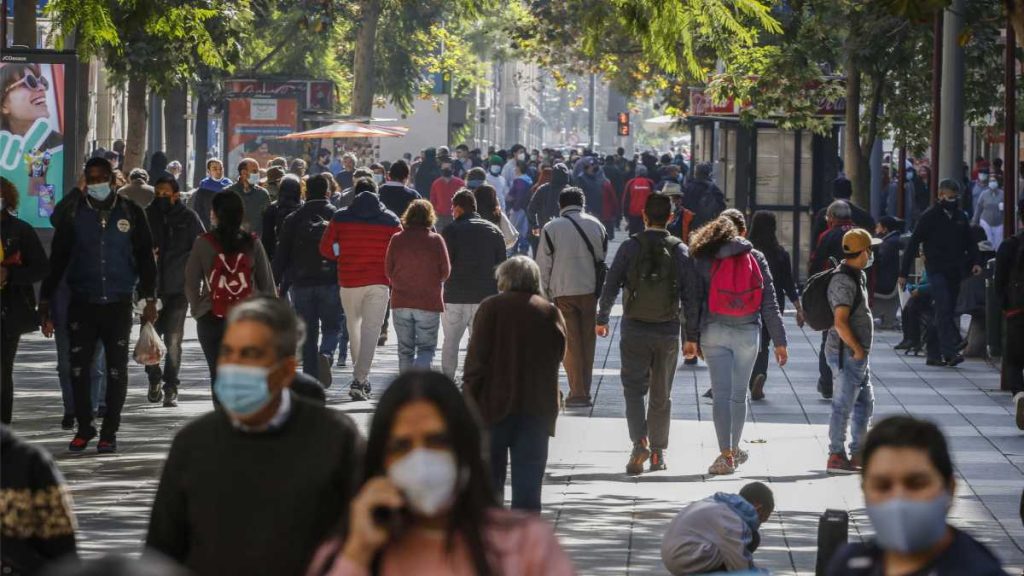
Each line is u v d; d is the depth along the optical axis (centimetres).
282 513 1095
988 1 5506
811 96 5772
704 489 2748
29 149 4175
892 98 6309
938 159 5212
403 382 890
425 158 8644
